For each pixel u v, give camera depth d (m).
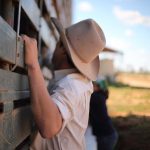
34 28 2.72
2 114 1.53
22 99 2.16
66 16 7.25
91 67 2.20
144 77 35.38
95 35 2.08
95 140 4.53
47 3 3.43
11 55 1.67
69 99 1.81
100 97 4.71
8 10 1.96
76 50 2.07
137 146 6.89
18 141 1.93
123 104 14.03
